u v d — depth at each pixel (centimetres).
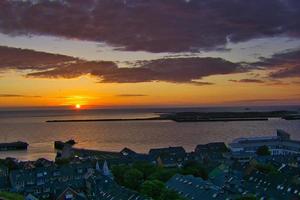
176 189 18538
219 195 16412
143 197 16425
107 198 17888
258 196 17875
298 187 17425
